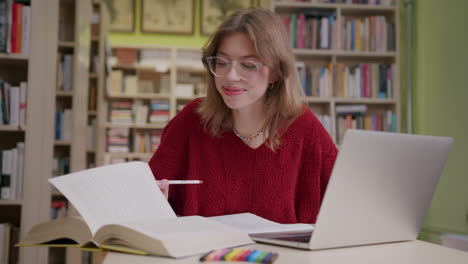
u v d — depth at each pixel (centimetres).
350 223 82
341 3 427
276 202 144
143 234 73
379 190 84
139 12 562
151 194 100
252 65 126
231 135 148
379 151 81
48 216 253
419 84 395
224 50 129
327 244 80
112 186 95
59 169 313
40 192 253
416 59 402
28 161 252
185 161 156
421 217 94
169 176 153
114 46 538
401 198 88
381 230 87
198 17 569
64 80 308
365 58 434
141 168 106
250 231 93
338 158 76
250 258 68
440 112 354
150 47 543
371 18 421
